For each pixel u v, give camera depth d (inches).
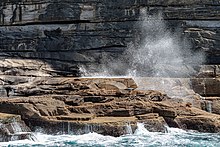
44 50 3432.6
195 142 2212.1
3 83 2960.1
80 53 3408.0
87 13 3395.7
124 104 2524.6
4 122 2320.4
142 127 2393.0
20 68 3184.1
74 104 2583.7
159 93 2721.5
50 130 2370.8
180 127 2482.8
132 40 3368.6
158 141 2224.4
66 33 3425.2
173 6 3346.5
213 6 3339.1
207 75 3245.6
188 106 2721.5
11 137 2263.8
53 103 2501.2
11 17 3484.3
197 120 2475.4
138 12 3361.2
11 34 3489.2
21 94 2780.5
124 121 2369.6
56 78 2923.2
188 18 3341.5
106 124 2329.0
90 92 2657.5
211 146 2140.7
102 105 2536.9
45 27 3449.8
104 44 3388.3
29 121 2421.3
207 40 3324.3
